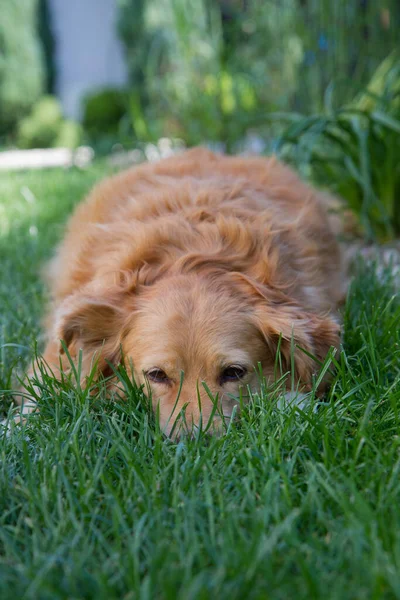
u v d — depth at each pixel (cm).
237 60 221
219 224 99
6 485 75
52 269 123
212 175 115
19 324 112
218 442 79
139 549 68
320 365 93
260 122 207
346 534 67
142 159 218
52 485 74
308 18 181
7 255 148
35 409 88
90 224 107
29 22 447
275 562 66
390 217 152
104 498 74
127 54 464
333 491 70
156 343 90
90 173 245
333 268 116
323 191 152
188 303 91
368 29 173
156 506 71
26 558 67
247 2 234
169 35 248
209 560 66
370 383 91
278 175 121
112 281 96
